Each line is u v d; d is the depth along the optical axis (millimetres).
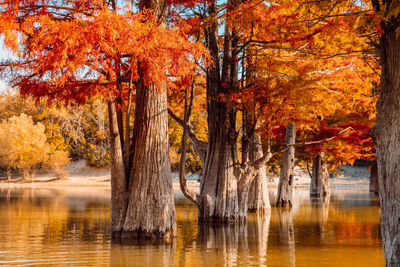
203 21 14758
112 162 13062
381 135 7617
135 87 14641
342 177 73688
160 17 12469
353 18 9953
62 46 9328
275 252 11453
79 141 78375
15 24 9453
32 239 13242
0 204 27266
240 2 14172
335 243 12953
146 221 12828
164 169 13102
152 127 13062
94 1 10844
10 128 69125
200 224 17656
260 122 19984
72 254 10891
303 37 14414
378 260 10406
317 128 30000
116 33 9844
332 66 17562
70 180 69438
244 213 18516
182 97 21156
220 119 18500
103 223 17391
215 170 18250
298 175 72812
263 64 16672
